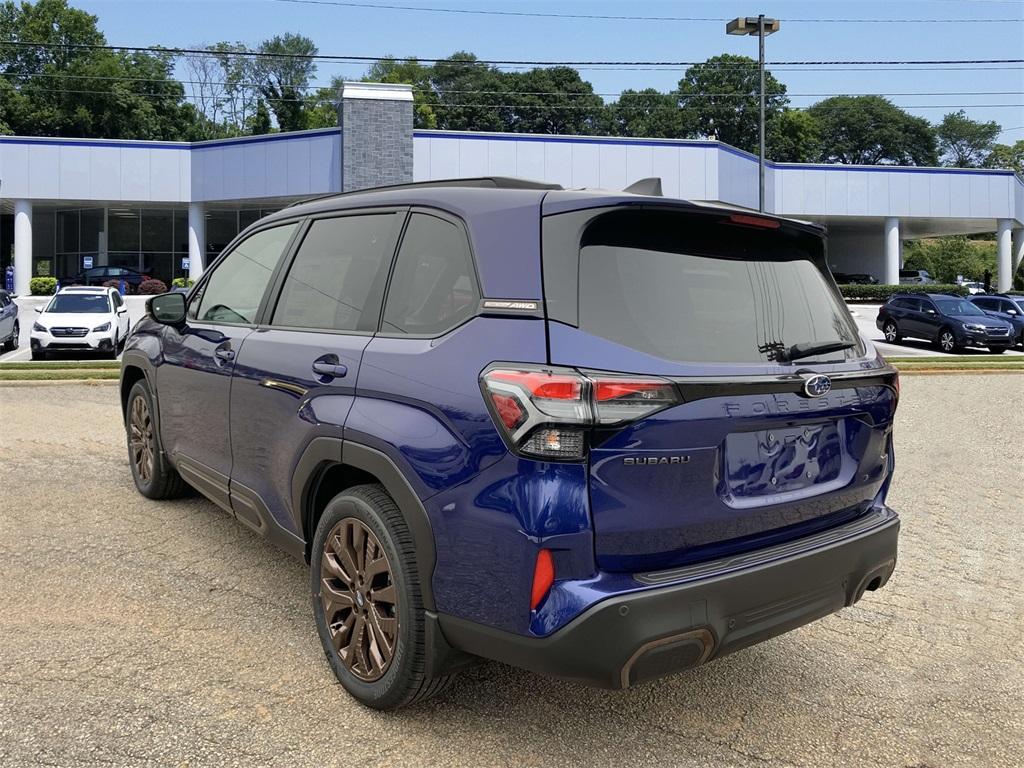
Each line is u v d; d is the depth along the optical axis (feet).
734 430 8.43
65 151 118.73
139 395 17.75
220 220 131.75
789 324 9.49
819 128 298.76
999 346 73.05
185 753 8.79
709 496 8.29
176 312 14.44
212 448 13.52
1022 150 399.65
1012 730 10.01
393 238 10.47
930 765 9.19
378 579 9.58
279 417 11.18
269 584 13.60
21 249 120.16
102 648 11.18
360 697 9.75
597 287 8.24
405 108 111.45
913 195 137.80
